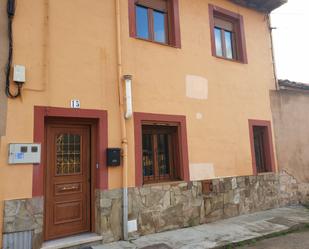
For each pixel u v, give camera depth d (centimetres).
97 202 522
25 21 485
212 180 673
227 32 828
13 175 443
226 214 684
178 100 646
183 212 611
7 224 430
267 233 565
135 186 555
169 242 511
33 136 464
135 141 568
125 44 588
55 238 491
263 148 834
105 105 543
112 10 583
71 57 521
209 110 700
